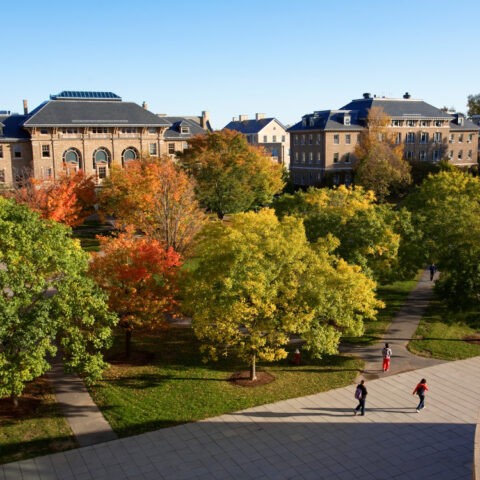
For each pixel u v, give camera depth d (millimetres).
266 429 21438
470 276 30781
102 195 58344
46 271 22312
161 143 85812
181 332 33500
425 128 95438
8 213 21891
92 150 80562
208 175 57438
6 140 75812
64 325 22156
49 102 78812
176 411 23016
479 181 49281
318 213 34906
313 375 27250
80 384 25766
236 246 24031
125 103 84312
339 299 25859
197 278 25625
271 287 24344
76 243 24672
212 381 26406
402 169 70250
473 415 22609
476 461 14430
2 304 19781
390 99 94750
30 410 22906
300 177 97000
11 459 18984
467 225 31766
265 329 25125
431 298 41031
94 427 21531
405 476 18000
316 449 19828
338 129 88062
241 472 18297
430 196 44594
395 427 21547
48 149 77625
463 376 26922
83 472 18266
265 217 27203
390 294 42156
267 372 27672
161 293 28219
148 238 40094
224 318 24734
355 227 32781
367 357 29703
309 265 25969
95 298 22875
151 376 26891
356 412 22812
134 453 19547
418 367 28203
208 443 20297
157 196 43656
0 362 19781
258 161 63969
